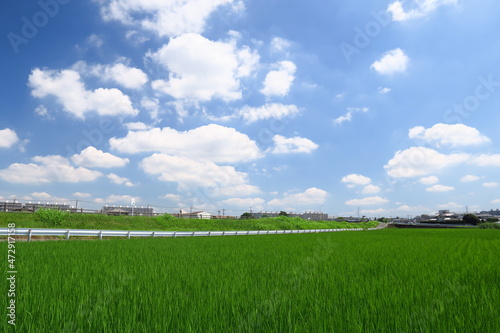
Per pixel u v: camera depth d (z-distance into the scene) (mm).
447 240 21922
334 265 8492
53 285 5516
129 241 17609
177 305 4316
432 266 8266
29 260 8867
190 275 6684
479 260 9594
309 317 3881
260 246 15156
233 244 16500
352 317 3811
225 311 4117
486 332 3357
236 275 6809
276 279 6332
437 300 4559
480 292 5203
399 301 4629
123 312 4012
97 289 5297
